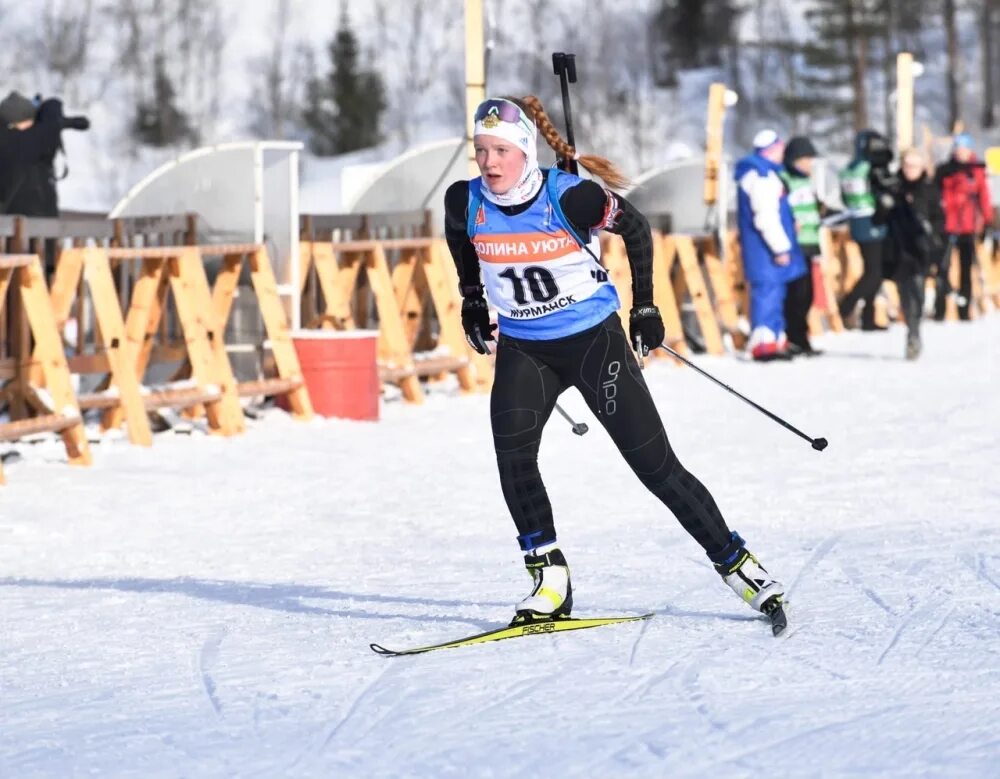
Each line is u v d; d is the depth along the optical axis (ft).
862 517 60.49
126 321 88.84
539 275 40.96
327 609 46.44
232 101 541.34
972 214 172.24
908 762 29.99
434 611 45.78
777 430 87.86
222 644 41.96
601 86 529.45
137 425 84.12
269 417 94.53
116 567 54.08
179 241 98.17
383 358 104.12
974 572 49.03
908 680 36.22
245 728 33.53
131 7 545.03
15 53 531.91
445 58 588.09
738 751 30.89
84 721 34.47
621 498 67.21
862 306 164.86
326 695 36.09
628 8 602.03
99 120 496.64
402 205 116.98
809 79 491.31
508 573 51.70
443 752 31.32
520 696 35.47
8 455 78.95
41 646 42.29
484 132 39.99
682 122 507.71
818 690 35.47
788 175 134.10
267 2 619.67
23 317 82.99
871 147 155.22
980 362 126.41
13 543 58.54
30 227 81.92
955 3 523.70
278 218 99.25
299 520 62.90
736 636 41.16
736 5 604.49
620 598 46.75
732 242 149.48
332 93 515.50
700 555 53.83
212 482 72.38
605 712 33.96
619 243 126.11
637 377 41.83
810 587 47.70
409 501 67.15
